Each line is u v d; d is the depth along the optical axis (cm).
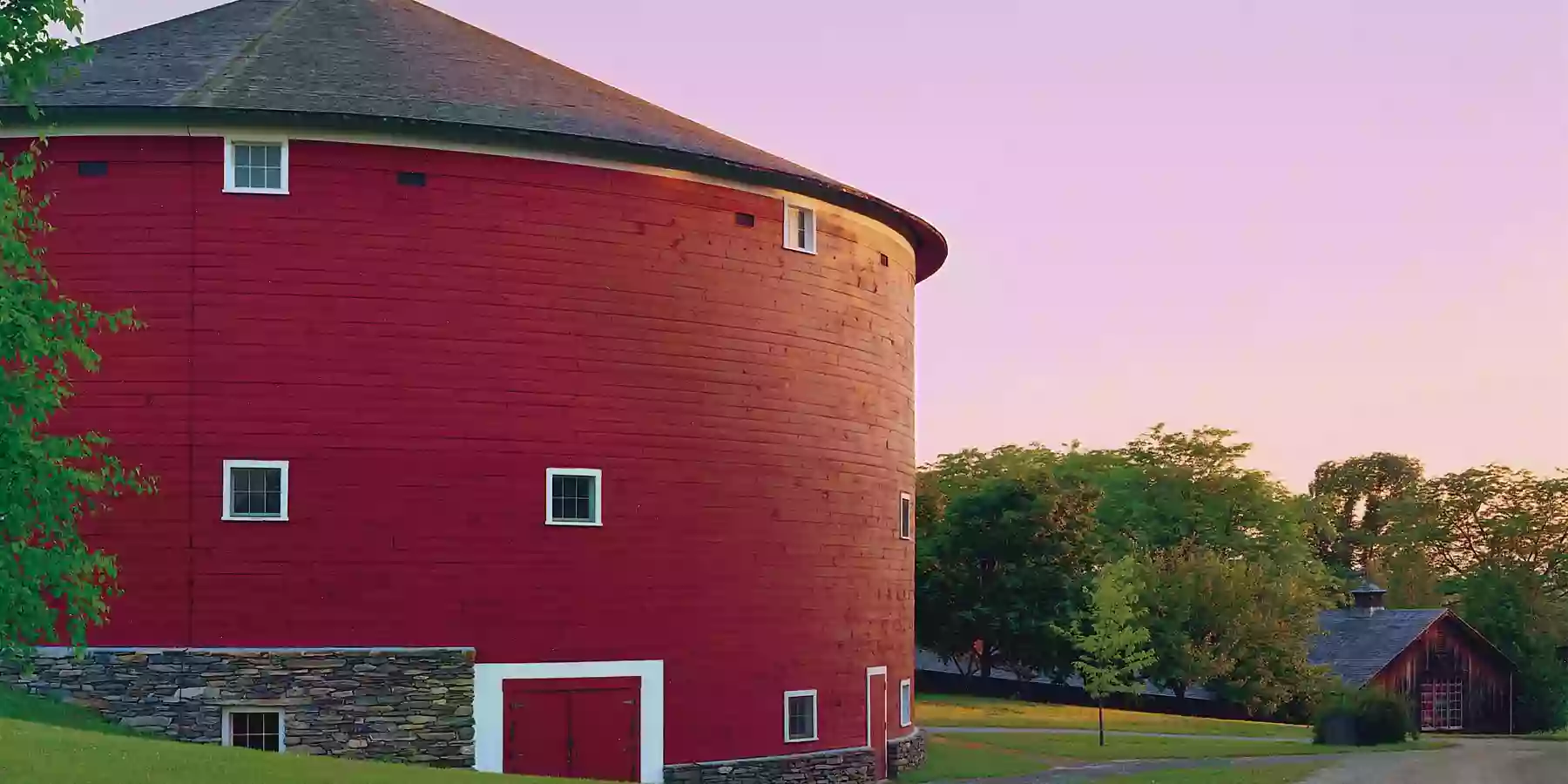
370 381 2414
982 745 3919
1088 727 4853
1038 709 5500
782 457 2794
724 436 2695
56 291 2372
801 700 2806
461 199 2480
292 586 2361
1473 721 6944
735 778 2648
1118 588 4334
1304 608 6794
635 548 2570
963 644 6275
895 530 3175
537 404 2503
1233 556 7488
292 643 2353
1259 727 5291
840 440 2942
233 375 2372
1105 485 7844
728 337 2716
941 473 7856
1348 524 12338
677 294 2652
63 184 2398
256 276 2391
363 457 2402
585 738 2502
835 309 2948
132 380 2361
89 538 2338
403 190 2453
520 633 2462
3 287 1809
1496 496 9175
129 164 2398
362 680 2364
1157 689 6688
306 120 2384
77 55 1980
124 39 2791
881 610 3072
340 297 2412
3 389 1786
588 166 2577
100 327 2372
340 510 2386
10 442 1780
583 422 2538
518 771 2441
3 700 2206
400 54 2759
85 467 2347
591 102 2827
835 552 2905
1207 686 6475
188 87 2455
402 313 2436
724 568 2675
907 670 3256
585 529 2530
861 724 2959
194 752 1811
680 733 2591
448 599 2423
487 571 2450
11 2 1939
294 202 2409
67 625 1950
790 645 2777
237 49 2669
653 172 2639
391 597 2397
